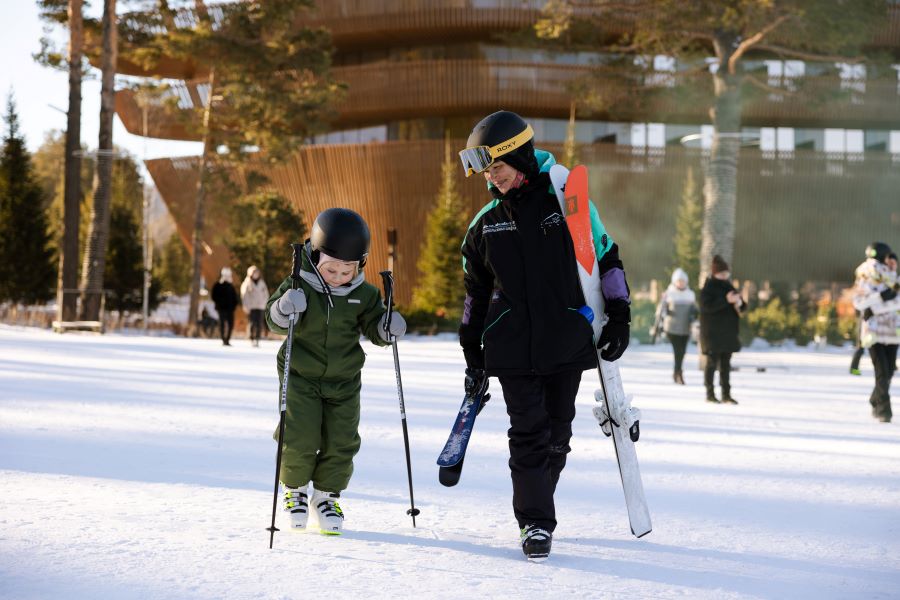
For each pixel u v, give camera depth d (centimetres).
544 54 3105
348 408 426
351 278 425
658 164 4475
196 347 2211
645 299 3244
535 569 359
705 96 2962
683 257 4366
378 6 4262
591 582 341
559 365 402
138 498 473
